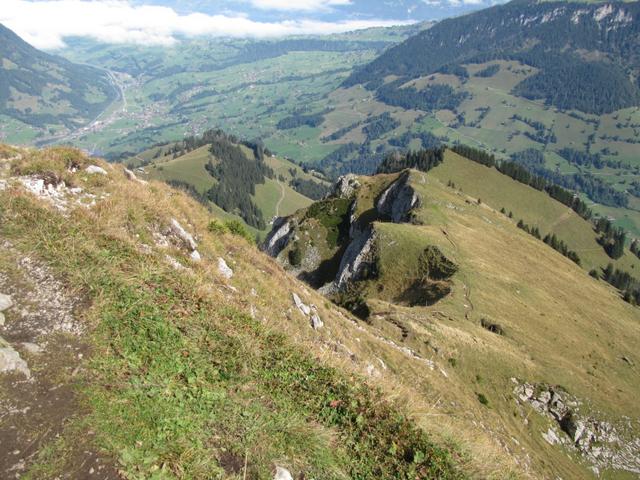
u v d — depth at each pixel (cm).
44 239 1270
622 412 5512
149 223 1702
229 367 1063
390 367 2858
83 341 996
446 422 1277
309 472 856
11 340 948
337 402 1068
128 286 1213
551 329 7100
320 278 13375
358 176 15550
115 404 846
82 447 756
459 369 4606
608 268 19038
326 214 14612
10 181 1524
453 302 6512
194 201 2417
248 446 842
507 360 5238
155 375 945
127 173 2122
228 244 2228
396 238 9100
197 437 823
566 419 5072
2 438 740
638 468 5041
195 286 1389
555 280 9975
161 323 1115
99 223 1474
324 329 2261
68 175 1698
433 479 930
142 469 738
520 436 4256
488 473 1056
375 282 8812
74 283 1154
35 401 821
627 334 8638
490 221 12481
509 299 7438
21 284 1116
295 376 1126
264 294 2003
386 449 976
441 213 11294
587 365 6462
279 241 14750
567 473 4375
